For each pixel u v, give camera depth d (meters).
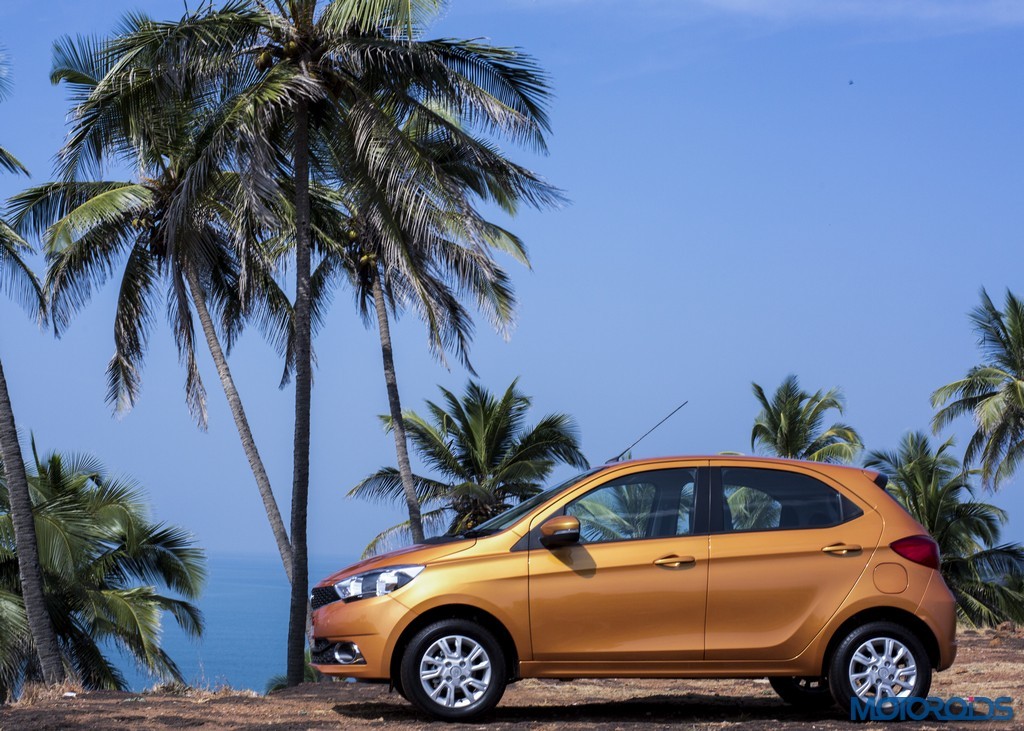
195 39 16.52
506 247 26.80
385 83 17.86
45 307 21.70
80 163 18.39
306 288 18.17
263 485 23.22
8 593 24.55
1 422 17.88
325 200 25.14
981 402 41.31
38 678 23.95
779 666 7.52
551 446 37.47
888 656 7.53
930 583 7.62
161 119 20.42
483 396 37.78
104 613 26.66
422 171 17.20
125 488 27.88
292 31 17.20
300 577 17.94
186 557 29.11
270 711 8.09
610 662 7.47
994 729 7.28
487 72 17.67
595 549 7.57
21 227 23.66
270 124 18.27
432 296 23.50
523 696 9.52
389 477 36.91
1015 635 17.47
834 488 7.81
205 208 22.20
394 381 27.80
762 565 7.55
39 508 25.00
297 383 18.19
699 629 7.49
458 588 7.45
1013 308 41.44
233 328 26.00
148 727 7.23
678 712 8.27
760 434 45.03
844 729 7.23
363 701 8.70
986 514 42.75
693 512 7.70
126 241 23.88
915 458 44.28
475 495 34.03
